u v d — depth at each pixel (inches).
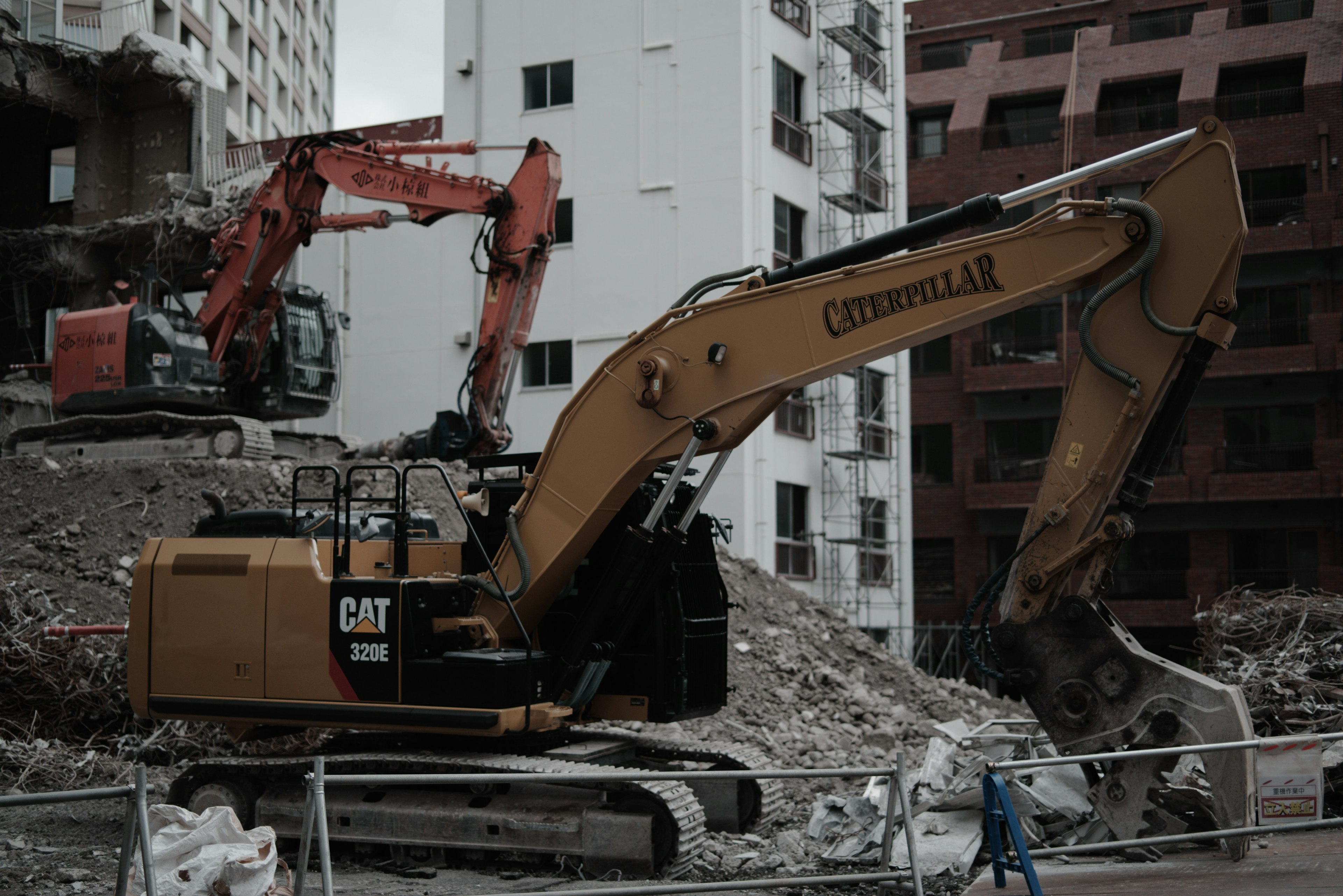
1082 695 294.2
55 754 427.8
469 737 336.2
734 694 550.9
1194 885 268.7
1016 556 298.5
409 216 680.4
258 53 2006.6
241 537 353.1
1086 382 291.0
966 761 398.0
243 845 247.1
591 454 321.7
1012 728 488.4
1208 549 1290.6
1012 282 282.0
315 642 322.3
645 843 299.0
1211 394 1298.0
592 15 1056.2
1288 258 1277.1
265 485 648.4
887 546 1143.6
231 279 727.7
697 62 1011.9
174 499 637.3
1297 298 1280.8
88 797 199.9
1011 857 300.5
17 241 1107.3
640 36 1034.7
